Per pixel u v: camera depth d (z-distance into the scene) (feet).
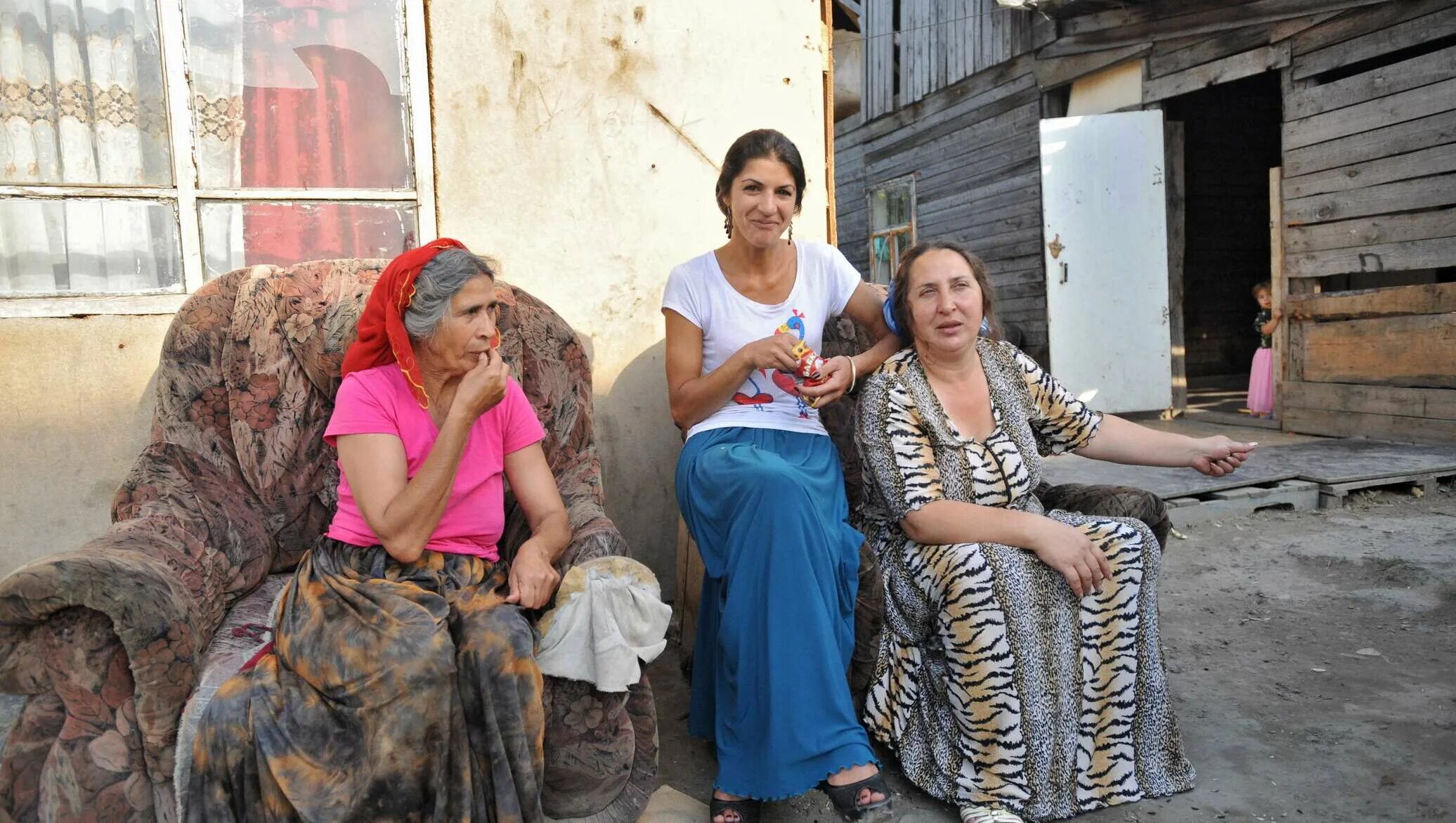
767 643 6.79
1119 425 8.45
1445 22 19.66
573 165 11.08
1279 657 10.01
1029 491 8.04
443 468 6.18
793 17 11.89
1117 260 27.71
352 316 8.12
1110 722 7.30
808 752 6.66
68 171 9.61
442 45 10.49
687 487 8.01
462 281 6.30
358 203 10.56
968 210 34.22
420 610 5.92
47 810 5.80
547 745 6.45
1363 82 21.47
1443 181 19.85
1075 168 27.48
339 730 5.72
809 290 8.89
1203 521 15.99
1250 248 40.55
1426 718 8.45
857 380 8.96
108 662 5.73
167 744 5.80
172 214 10.00
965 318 7.63
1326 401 22.97
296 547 8.05
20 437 9.43
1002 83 32.01
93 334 9.61
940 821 7.09
